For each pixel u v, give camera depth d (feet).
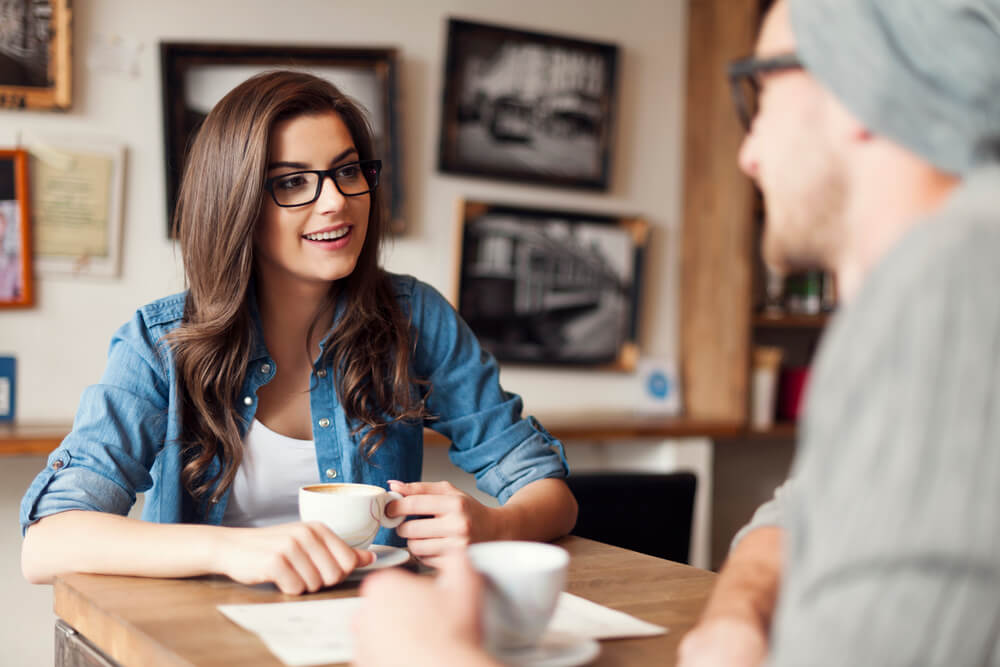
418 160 10.00
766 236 1.92
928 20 1.59
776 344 11.93
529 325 10.50
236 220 4.32
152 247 8.93
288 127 4.37
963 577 1.27
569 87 10.60
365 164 4.62
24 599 8.02
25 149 8.46
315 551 3.15
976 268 1.34
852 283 1.76
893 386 1.35
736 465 11.80
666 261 11.28
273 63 9.23
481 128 10.21
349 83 9.52
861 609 1.31
